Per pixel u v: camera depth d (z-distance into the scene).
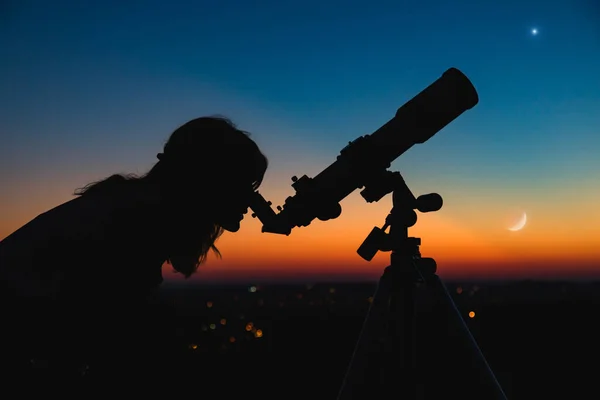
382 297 1.64
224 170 1.65
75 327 1.43
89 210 1.46
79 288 1.42
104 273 1.46
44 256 1.37
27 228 1.39
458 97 1.97
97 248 1.44
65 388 1.43
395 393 1.68
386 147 1.99
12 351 1.37
